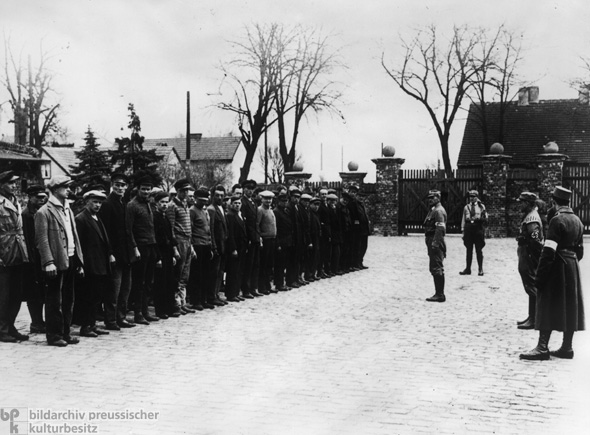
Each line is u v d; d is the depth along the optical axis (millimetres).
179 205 12094
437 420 6312
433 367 8281
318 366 8305
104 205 10547
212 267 12875
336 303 13352
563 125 43656
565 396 7086
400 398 6996
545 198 28688
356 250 19016
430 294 14523
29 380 7605
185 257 12039
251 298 14078
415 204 31766
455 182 30812
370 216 32781
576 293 8688
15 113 45594
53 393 7125
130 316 11719
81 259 9711
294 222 15445
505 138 43906
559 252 8680
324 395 7094
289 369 8148
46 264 9242
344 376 7848
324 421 6281
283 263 15164
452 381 7648
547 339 8711
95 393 7129
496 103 46406
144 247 11055
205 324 11086
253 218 14047
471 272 18266
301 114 40719
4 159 34906
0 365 8273
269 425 6172
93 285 10086
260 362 8477
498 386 7453
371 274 18297
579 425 6180
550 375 7914
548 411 6590
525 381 7656
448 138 41281
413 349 9242
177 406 6707
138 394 7105
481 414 6488
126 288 10820
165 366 8258
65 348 9266
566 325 8602
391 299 13852
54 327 9445
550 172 28594
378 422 6258
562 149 42312
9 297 9766
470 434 5953
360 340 9820
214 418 6359
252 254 14078
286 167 40312
